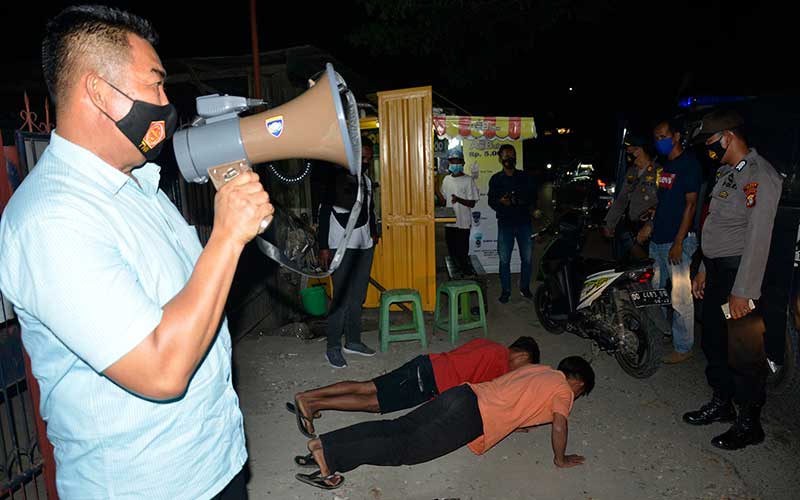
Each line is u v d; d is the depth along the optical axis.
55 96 1.29
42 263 1.16
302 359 5.20
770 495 3.15
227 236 1.25
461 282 5.70
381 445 3.21
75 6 1.29
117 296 1.17
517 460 3.54
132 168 1.45
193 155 1.49
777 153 4.00
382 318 5.33
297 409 3.70
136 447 1.33
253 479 3.38
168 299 1.37
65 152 1.29
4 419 3.33
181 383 1.21
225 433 1.52
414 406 3.88
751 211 3.30
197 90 7.34
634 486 3.26
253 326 6.20
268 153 1.53
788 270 3.64
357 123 1.68
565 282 5.16
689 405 4.20
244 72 6.84
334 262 1.67
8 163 2.59
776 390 4.10
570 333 5.77
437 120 8.12
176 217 1.63
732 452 3.57
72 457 1.33
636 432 3.84
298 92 7.75
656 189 5.29
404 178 6.43
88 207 1.23
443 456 3.60
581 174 15.39
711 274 3.74
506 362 3.90
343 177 4.76
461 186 6.82
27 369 2.61
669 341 5.43
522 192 6.72
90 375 1.28
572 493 3.21
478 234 8.36
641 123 7.04
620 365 4.81
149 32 1.37
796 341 3.89
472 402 3.32
